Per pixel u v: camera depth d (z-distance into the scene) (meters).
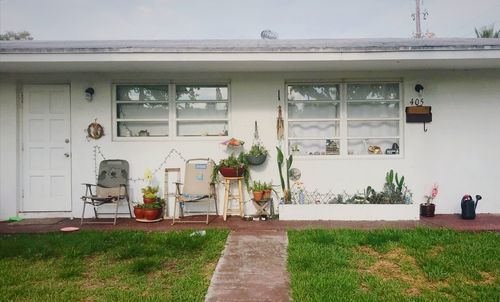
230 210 6.62
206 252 4.59
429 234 5.19
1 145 6.62
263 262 4.27
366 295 3.36
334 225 5.80
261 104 6.72
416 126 6.69
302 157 6.70
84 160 6.66
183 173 6.70
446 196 6.68
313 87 6.88
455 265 4.04
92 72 6.64
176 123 6.80
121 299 3.33
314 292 3.41
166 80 6.72
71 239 5.11
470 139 6.70
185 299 3.33
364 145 6.88
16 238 5.25
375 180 6.70
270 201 6.46
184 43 6.48
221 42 6.66
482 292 3.39
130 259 4.43
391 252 4.58
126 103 6.80
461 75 6.67
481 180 6.70
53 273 3.96
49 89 6.71
